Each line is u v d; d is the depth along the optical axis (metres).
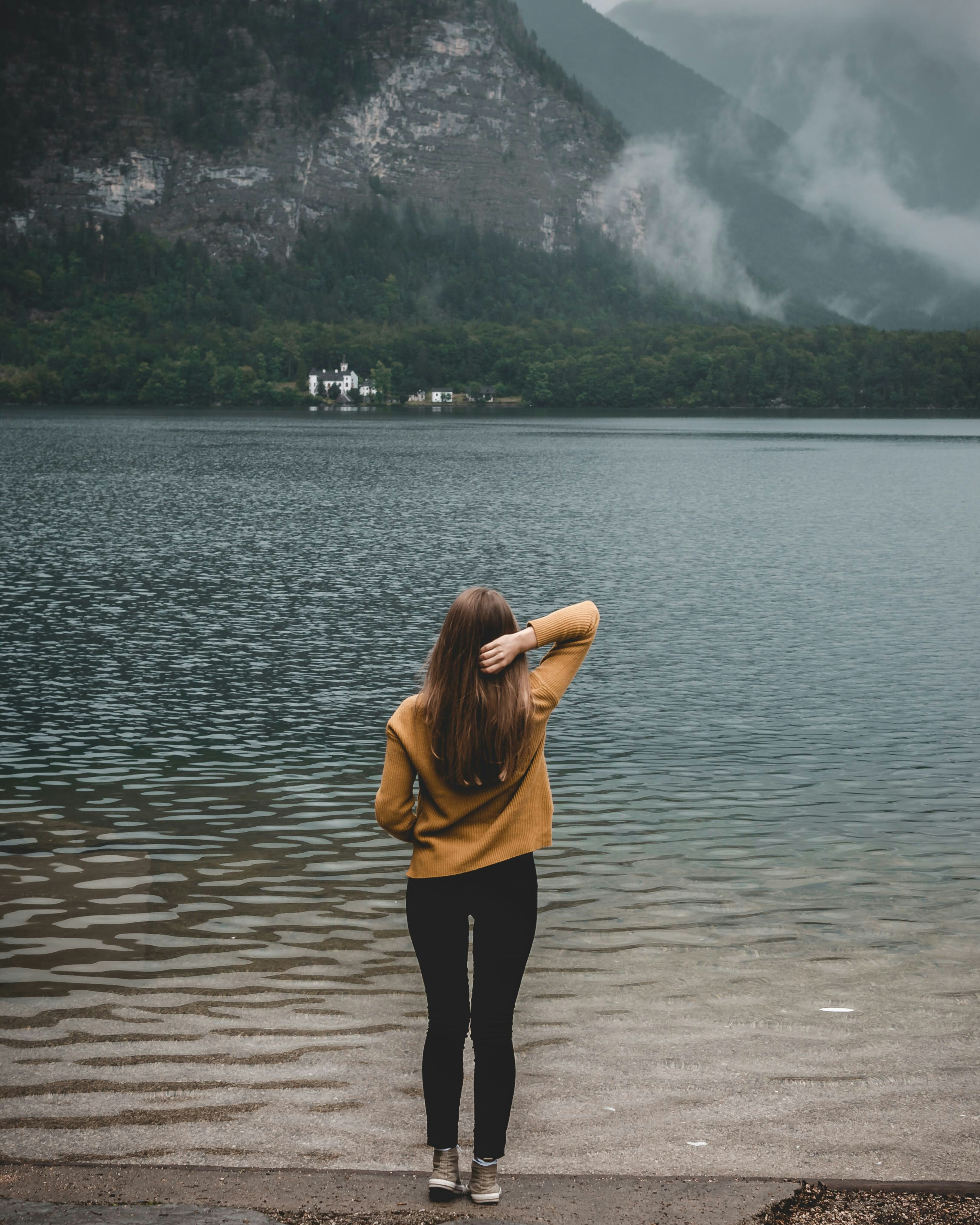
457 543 32.41
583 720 13.28
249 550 30.31
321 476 59.84
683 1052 4.83
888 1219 3.26
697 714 13.58
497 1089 3.43
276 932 6.53
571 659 3.57
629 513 41.94
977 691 14.91
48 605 21.56
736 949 6.34
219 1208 3.26
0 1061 4.67
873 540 34.25
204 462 70.12
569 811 9.69
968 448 98.31
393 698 14.42
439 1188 3.40
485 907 3.49
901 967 6.03
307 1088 4.43
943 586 24.92
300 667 16.31
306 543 31.92
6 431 118.75
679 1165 3.76
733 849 8.60
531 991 5.62
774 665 16.59
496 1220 3.25
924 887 7.65
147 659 16.78
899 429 146.75
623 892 7.50
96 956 6.05
